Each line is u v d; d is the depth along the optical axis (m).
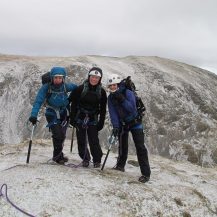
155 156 7.14
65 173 4.09
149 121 25.23
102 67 27.59
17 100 24.84
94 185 3.88
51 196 3.51
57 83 4.17
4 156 5.24
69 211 3.34
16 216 3.16
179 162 6.78
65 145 6.68
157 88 28.52
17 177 3.84
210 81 34.06
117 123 4.22
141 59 32.75
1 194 3.44
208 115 27.81
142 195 3.94
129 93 4.16
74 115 4.38
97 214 3.41
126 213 3.58
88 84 4.21
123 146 4.57
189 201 4.22
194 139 24.09
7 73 26.17
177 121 25.64
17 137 22.52
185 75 32.44
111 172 4.46
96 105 4.33
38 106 4.21
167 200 4.04
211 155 22.25
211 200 4.50
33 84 25.69
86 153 4.54
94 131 4.48
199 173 5.85
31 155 5.25
